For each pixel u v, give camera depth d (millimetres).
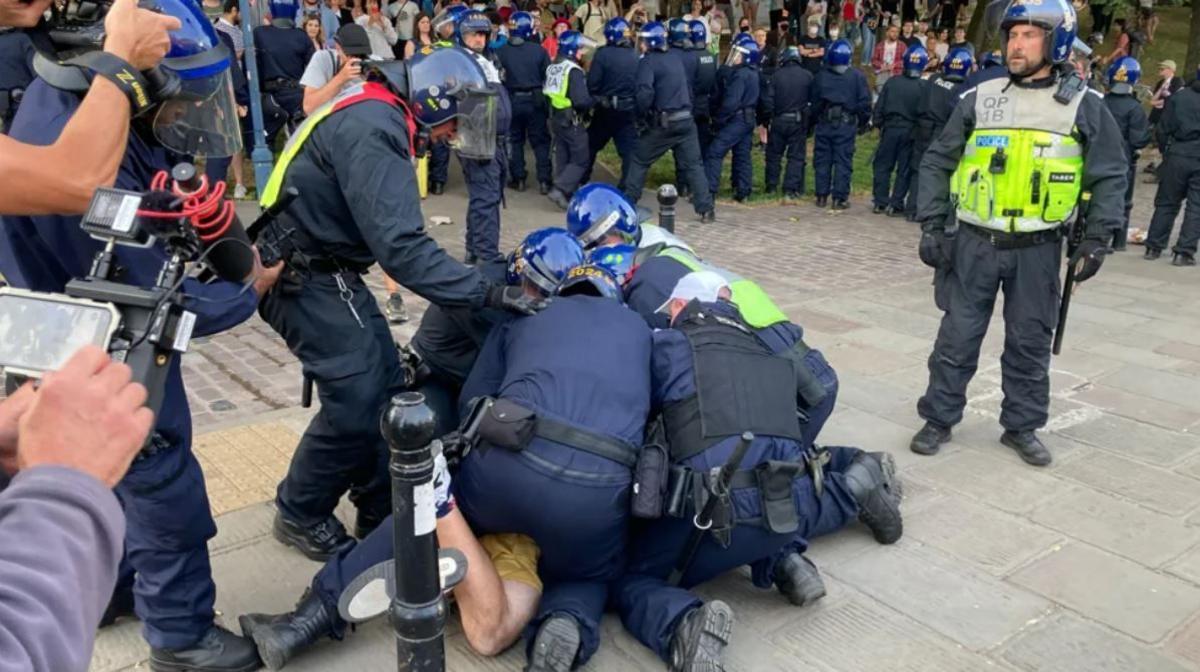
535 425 2648
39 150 1680
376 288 6898
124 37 1843
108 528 1012
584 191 3686
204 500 2578
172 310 1402
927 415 4371
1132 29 18938
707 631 2625
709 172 11016
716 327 3047
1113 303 7039
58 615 924
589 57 13180
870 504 3449
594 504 2643
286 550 3404
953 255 4211
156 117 2184
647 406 2830
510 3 15062
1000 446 4434
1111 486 4043
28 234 2213
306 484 3230
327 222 2826
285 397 4812
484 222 7375
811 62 11625
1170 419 4773
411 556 2088
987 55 9789
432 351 3535
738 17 19141
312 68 6375
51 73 1939
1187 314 6750
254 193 9617
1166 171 8289
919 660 2895
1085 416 4805
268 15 9859
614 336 2900
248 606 3086
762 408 2871
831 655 2910
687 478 2725
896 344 5930
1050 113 3916
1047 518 3766
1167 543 3590
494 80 4500
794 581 3068
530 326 2941
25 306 1243
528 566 2844
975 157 4082
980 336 4242
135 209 1595
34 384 1180
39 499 969
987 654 2930
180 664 2650
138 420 1074
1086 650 2957
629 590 2875
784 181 11734
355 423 3023
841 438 4527
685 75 9711
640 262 3641
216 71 2238
